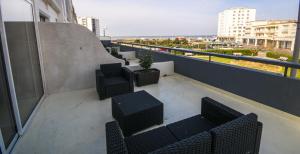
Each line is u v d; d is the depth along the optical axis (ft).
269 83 8.25
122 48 31.73
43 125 7.23
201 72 12.57
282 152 5.40
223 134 3.23
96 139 6.22
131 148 4.16
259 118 7.60
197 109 8.68
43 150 5.65
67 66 11.35
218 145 3.25
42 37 10.32
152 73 12.78
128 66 13.71
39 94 9.93
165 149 2.80
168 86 12.56
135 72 12.96
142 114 6.48
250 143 3.88
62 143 6.00
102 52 12.34
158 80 13.39
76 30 11.21
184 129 4.98
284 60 7.95
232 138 3.44
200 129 4.97
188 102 9.56
